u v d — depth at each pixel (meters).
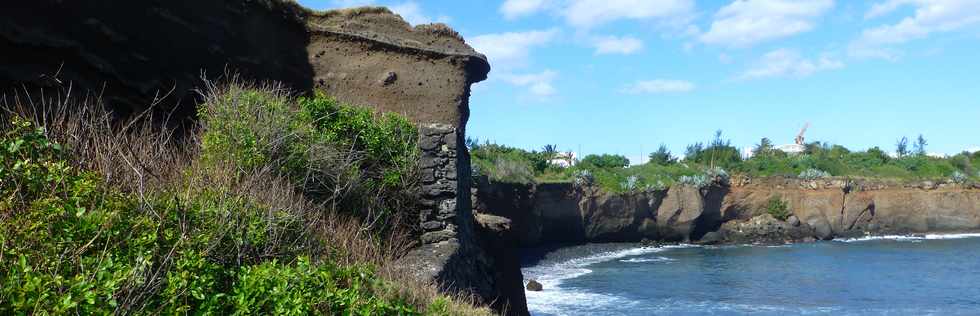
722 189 57.88
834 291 32.28
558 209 50.69
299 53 17.61
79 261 4.66
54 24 11.07
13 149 5.27
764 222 57.91
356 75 18.03
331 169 10.22
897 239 58.19
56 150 5.76
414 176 11.22
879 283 34.56
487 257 14.25
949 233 61.88
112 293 4.36
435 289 7.98
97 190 5.78
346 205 10.26
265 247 6.54
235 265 5.96
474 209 18.44
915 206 62.12
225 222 6.24
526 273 38.66
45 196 5.28
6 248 4.46
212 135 9.50
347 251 7.93
